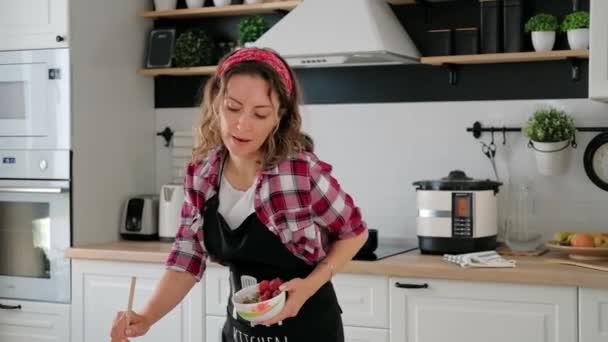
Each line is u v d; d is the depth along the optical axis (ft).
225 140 6.17
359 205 13.21
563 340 9.78
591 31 10.44
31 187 12.75
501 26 12.10
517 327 9.97
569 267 10.17
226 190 6.72
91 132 13.05
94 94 13.11
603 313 9.62
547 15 11.69
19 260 13.00
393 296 10.55
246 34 13.23
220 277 11.54
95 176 13.15
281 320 6.25
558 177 12.09
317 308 6.86
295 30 11.93
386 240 13.01
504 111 12.37
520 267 10.21
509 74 12.34
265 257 6.67
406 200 12.91
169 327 11.91
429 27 12.79
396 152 12.96
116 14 13.58
